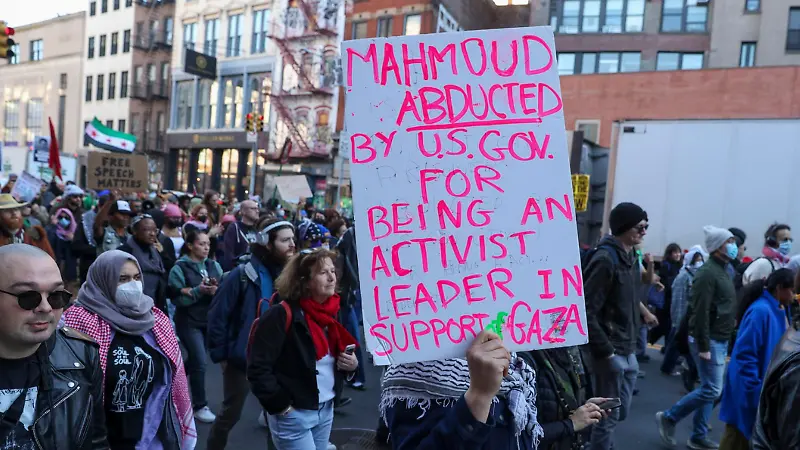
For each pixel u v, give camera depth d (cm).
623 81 2111
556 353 228
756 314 374
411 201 168
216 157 3472
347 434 478
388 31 2861
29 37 4775
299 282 315
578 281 172
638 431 554
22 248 181
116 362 252
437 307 166
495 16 3838
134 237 482
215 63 3303
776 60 2591
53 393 188
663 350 863
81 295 261
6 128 4997
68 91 4441
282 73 3120
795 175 893
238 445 471
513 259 170
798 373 211
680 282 724
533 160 174
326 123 2941
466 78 175
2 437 173
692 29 2738
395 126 170
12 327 174
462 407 148
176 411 278
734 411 378
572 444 215
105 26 4128
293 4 3038
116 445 253
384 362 161
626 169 1009
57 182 1508
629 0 2802
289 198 1410
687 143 962
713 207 948
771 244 759
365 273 163
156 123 3775
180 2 3569
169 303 600
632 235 414
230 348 392
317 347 313
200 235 518
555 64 178
